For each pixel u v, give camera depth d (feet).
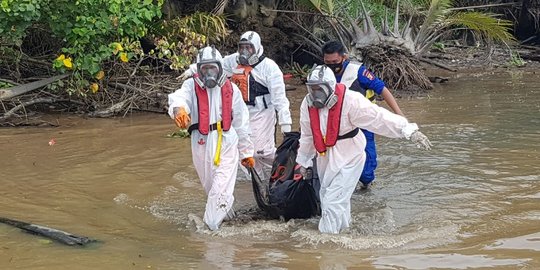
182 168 27.86
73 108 40.83
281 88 25.44
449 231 19.95
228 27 51.44
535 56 65.00
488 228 20.21
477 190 24.13
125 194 24.39
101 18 37.40
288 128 25.23
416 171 26.89
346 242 19.16
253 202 23.75
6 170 27.63
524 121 35.78
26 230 20.36
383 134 20.07
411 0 53.47
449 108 40.55
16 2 35.27
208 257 18.24
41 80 38.93
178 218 21.88
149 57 43.16
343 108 20.03
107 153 30.42
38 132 34.99
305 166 21.13
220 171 21.06
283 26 56.70
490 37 55.98
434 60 63.16
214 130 21.21
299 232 20.12
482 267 17.10
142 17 38.01
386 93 23.41
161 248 19.02
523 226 20.29
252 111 25.82
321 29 57.11
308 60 58.59
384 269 17.15
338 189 20.20
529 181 25.02
